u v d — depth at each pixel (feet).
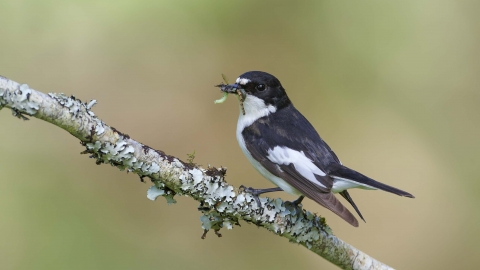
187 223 35.27
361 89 41.45
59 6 38.99
